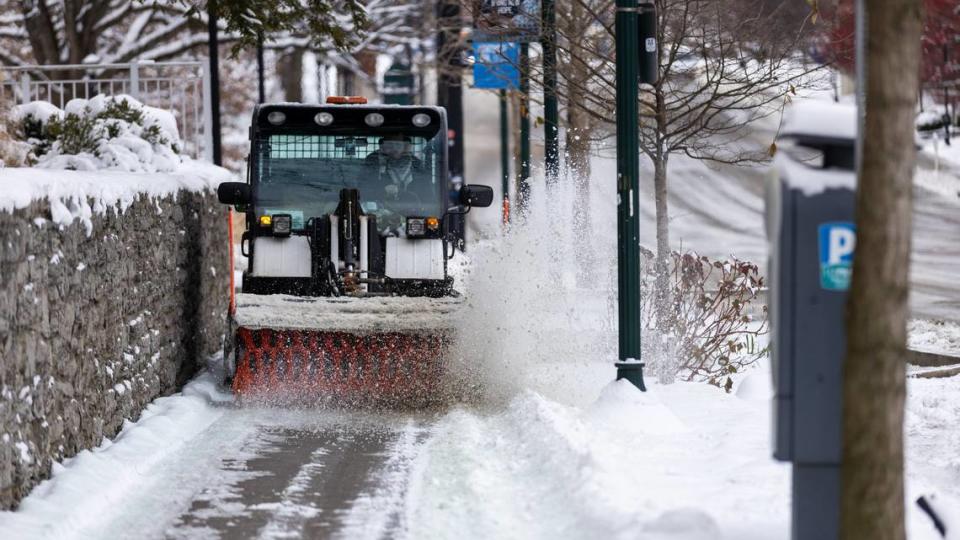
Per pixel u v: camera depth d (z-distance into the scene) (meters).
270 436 24.28
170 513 17.95
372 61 107.38
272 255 29.50
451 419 25.97
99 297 22.22
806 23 32.06
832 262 12.45
